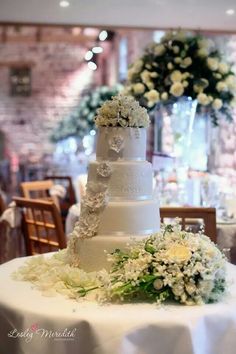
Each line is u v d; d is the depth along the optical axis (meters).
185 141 4.11
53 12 4.94
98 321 1.68
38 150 10.20
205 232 2.81
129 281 1.82
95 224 2.07
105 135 2.12
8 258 3.93
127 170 2.09
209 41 4.10
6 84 10.19
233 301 1.89
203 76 4.07
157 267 1.81
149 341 1.68
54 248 3.19
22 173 9.70
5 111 10.19
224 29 5.50
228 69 4.09
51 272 2.09
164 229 2.09
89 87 10.38
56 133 9.83
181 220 2.82
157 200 2.20
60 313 1.74
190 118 4.08
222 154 5.25
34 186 5.01
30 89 10.23
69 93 10.34
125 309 1.77
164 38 4.16
